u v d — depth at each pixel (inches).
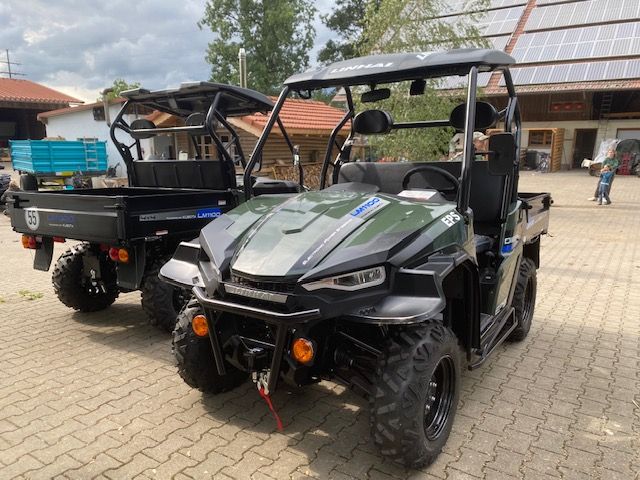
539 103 1074.1
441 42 431.2
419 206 121.6
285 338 101.3
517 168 155.6
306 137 545.3
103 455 115.4
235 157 235.8
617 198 653.9
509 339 183.6
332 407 138.0
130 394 143.1
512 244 160.1
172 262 130.5
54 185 545.3
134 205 165.3
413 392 101.5
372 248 103.7
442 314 123.5
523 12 1042.1
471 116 122.7
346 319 101.4
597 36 928.3
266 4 1334.9
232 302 108.3
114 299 215.2
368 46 447.2
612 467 113.8
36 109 1159.6
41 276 276.2
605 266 303.3
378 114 152.4
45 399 139.9
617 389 150.2
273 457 115.4
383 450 103.4
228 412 134.4
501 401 142.5
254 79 1302.9
